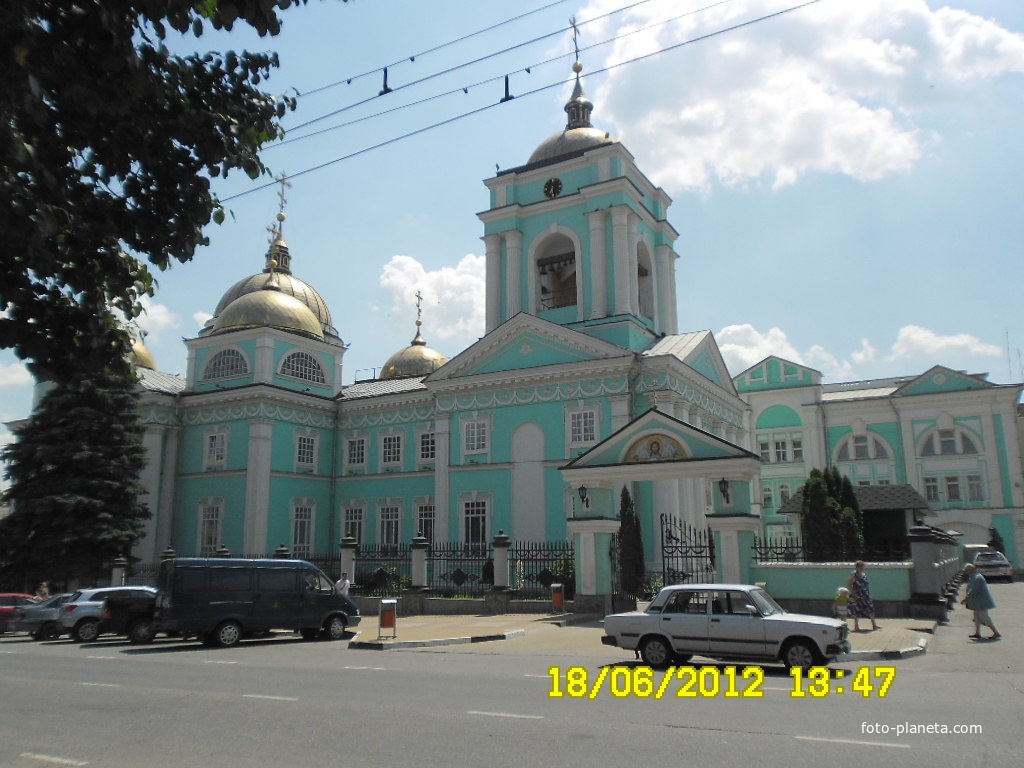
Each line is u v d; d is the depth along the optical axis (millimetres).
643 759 8117
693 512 37500
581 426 37094
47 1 5660
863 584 20047
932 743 8742
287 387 46562
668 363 36125
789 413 58719
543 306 43250
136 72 5906
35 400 49281
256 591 22375
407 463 45812
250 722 10312
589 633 21906
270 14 6289
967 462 52938
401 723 10000
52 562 36656
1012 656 16562
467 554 32625
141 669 16391
